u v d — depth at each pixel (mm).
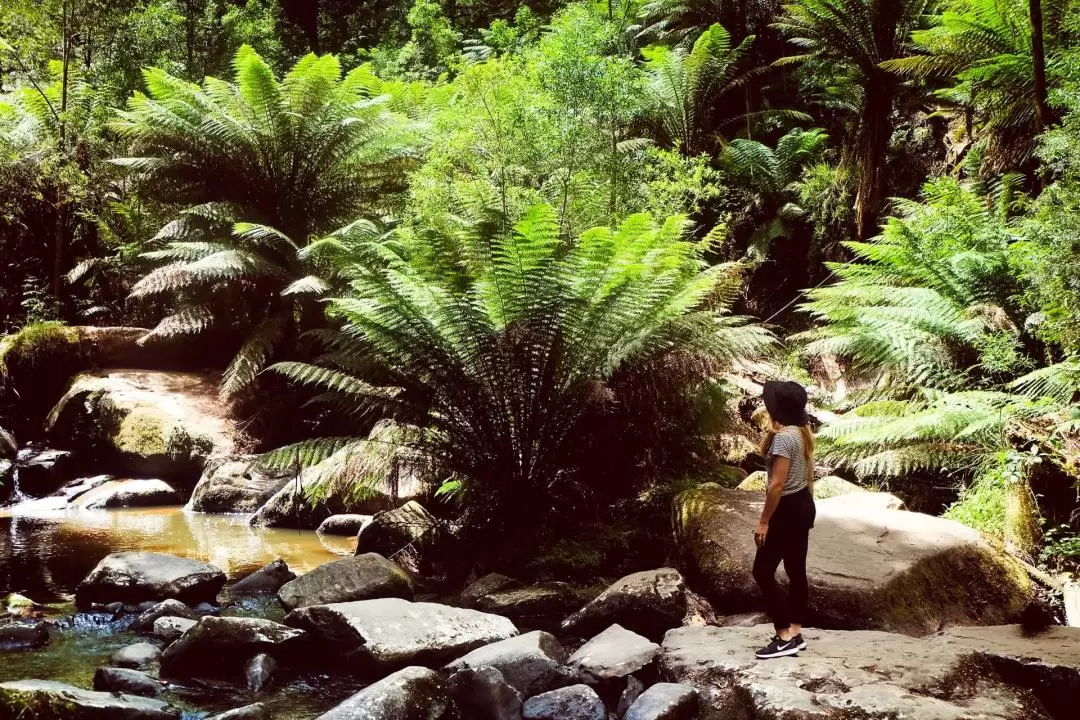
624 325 6223
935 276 7531
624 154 10125
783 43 14750
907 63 9305
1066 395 6047
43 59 13320
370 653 4215
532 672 3914
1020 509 5512
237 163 11625
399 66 19891
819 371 9680
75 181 12539
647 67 12859
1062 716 3527
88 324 13273
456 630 4551
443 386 6246
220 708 3766
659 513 6523
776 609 3727
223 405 10750
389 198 12273
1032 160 9086
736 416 8297
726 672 3607
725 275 7234
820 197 11875
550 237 5680
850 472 7324
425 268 6188
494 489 6578
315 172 11875
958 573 4852
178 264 10461
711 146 13305
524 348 5941
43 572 6199
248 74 10883
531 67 9805
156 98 12039
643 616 4758
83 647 4543
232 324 12234
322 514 8328
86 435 10430
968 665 3609
